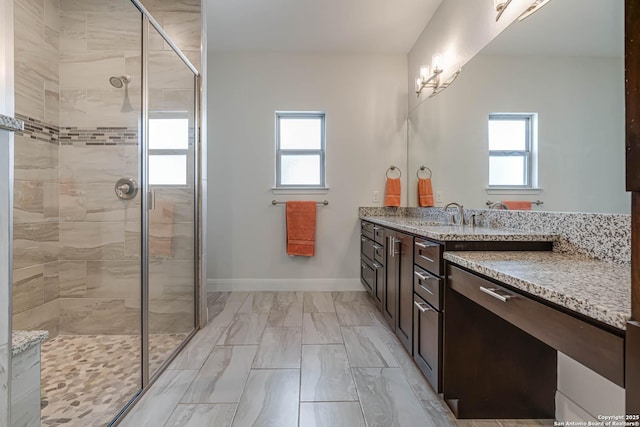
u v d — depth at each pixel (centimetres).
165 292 219
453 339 143
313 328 243
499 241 144
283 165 358
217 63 346
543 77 151
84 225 220
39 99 212
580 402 130
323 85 349
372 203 352
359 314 275
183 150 236
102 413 144
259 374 177
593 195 123
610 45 117
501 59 186
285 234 350
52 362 190
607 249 118
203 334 232
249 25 297
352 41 326
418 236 177
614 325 61
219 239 348
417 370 182
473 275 121
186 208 238
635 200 57
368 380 171
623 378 62
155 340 208
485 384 143
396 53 351
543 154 152
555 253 138
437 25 276
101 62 215
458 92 238
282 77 347
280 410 147
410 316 188
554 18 146
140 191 201
